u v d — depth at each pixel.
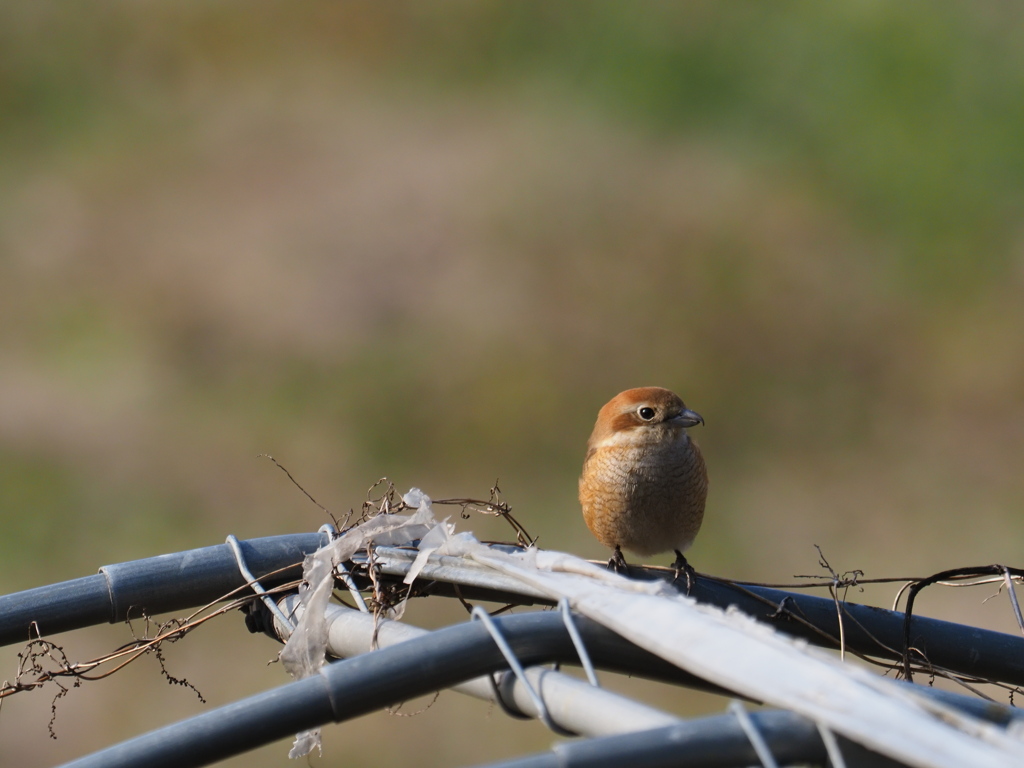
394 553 3.91
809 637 4.07
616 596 3.12
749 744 2.55
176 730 2.86
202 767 2.90
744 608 4.05
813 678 2.64
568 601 3.19
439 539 3.75
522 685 3.00
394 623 3.50
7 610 3.80
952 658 4.08
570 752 2.47
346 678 2.93
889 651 4.09
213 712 2.90
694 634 2.87
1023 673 4.07
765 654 2.74
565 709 2.88
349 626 3.60
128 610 3.91
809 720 2.59
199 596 3.99
